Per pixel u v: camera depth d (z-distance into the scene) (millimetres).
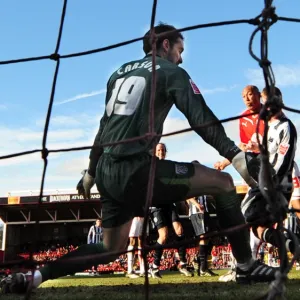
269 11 1918
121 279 7176
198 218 8234
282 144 4469
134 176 3146
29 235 27672
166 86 3264
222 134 3059
